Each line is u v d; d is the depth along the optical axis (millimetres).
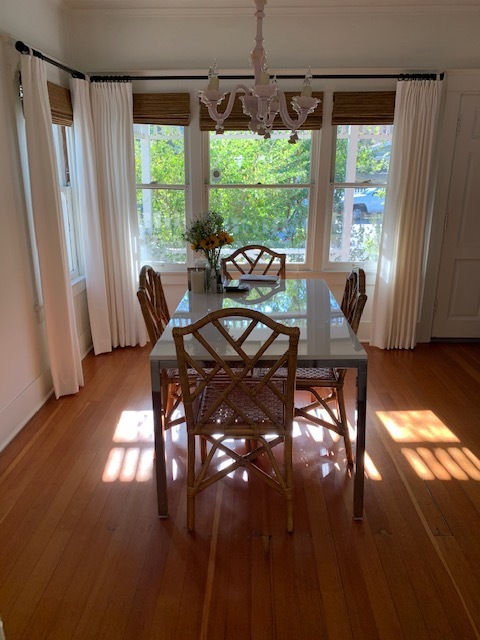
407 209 3762
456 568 1779
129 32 3557
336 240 4086
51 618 1580
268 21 3527
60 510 2092
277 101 2254
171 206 4012
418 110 3562
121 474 2348
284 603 1634
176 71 3594
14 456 2494
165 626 1552
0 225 2549
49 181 2852
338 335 2088
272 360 1870
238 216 4043
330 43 3566
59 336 3078
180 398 2557
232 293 2826
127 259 3869
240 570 1771
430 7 3451
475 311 4211
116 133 3621
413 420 2877
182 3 3412
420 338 4234
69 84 3424
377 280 3984
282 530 1976
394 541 1913
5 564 1800
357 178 3932
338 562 1808
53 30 3238
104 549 1873
